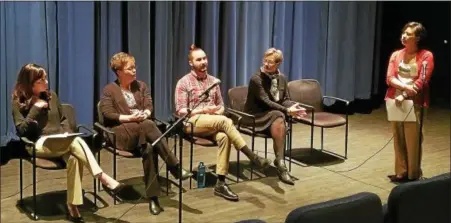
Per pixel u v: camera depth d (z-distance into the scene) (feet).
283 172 15.30
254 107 15.60
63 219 12.78
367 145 19.04
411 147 15.14
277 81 15.70
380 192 14.90
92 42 17.43
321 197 14.46
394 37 25.84
